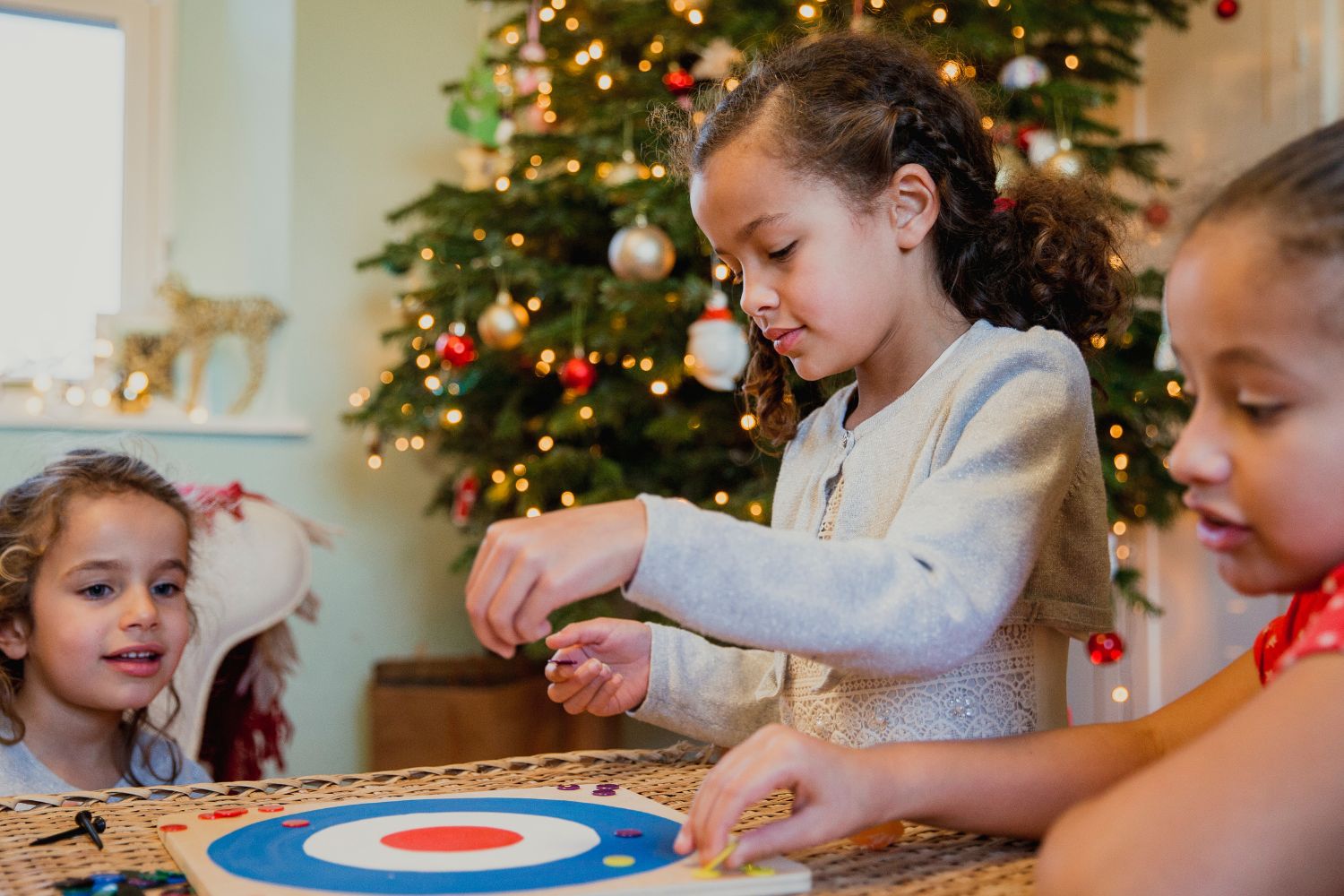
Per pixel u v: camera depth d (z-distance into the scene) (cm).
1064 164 175
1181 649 251
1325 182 43
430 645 296
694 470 218
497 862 53
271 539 149
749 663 85
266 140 291
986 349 76
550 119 231
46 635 112
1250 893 41
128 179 295
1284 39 245
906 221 79
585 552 53
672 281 201
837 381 110
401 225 295
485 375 242
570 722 271
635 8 214
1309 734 42
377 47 296
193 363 278
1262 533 46
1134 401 197
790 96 79
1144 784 44
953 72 137
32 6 284
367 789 72
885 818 56
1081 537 75
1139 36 221
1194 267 46
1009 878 53
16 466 251
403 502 294
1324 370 43
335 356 288
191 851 55
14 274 282
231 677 149
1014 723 72
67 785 113
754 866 53
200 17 303
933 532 62
